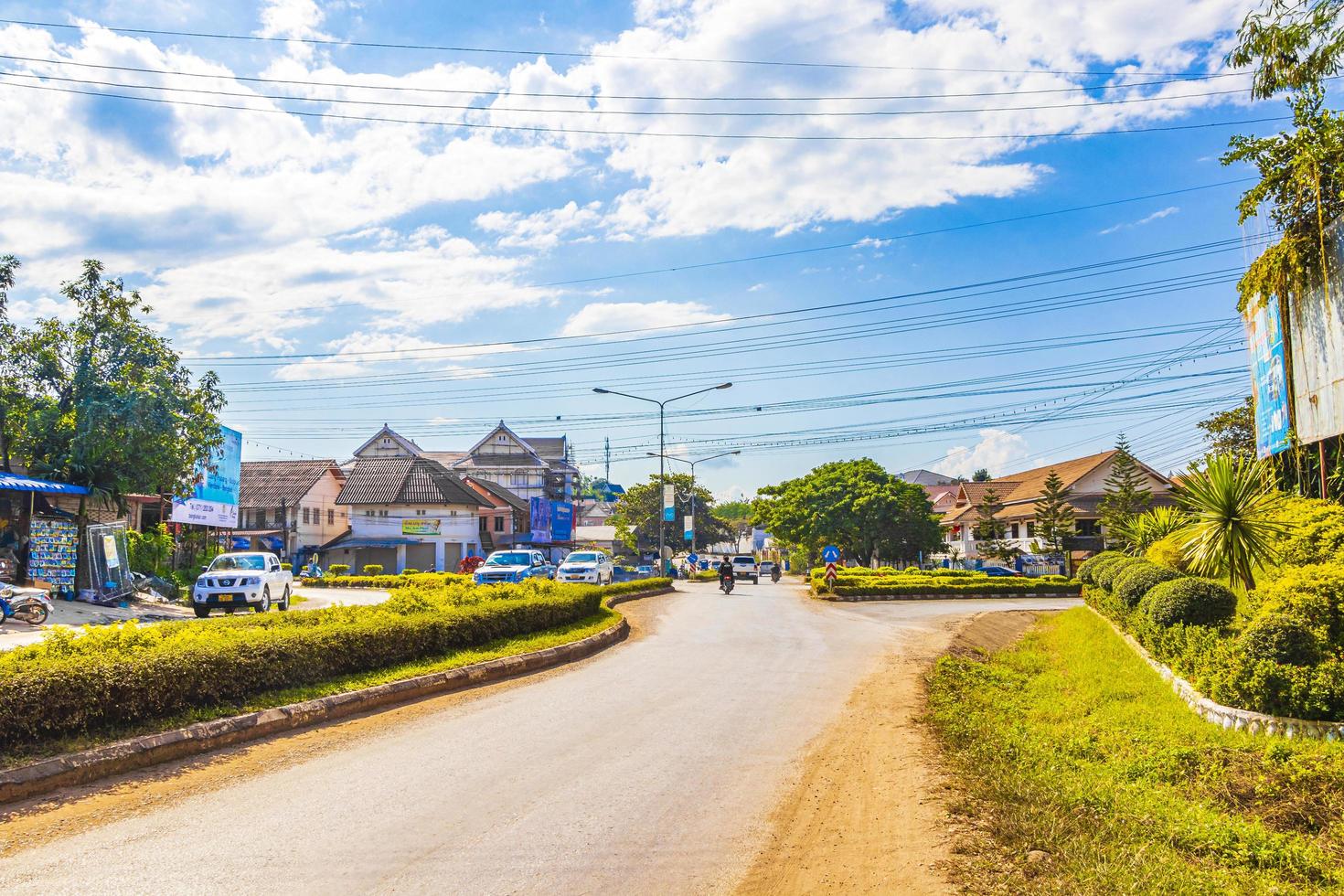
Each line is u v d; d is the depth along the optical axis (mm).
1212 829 6199
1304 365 15336
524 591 20531
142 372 28812
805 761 8938
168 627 12383
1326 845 6023
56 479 27391
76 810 6875
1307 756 7391
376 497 61656
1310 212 14016
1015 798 7035
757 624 23828
